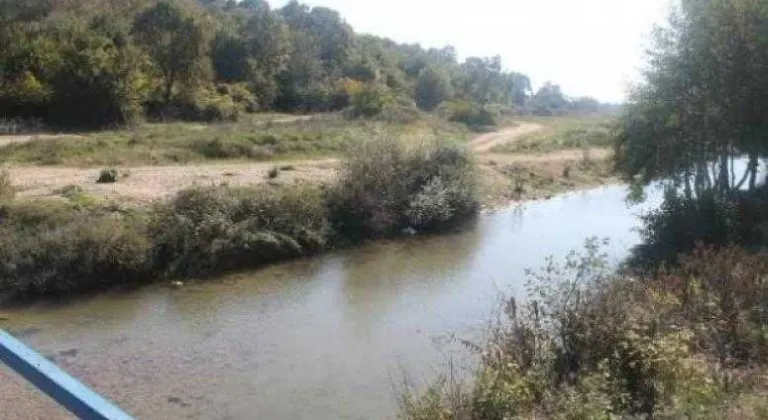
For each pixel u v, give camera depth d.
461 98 81.06
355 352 11.64
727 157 21.23
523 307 11.15
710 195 20.92
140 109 39.72
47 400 8.21
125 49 39.00
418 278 16.64
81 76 35.94
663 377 7.55
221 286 15.36
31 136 29.44
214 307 13.90
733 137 20.16
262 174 23.70
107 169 20.80
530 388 7.85
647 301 9.84
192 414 9.21
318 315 13.63
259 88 60.22
